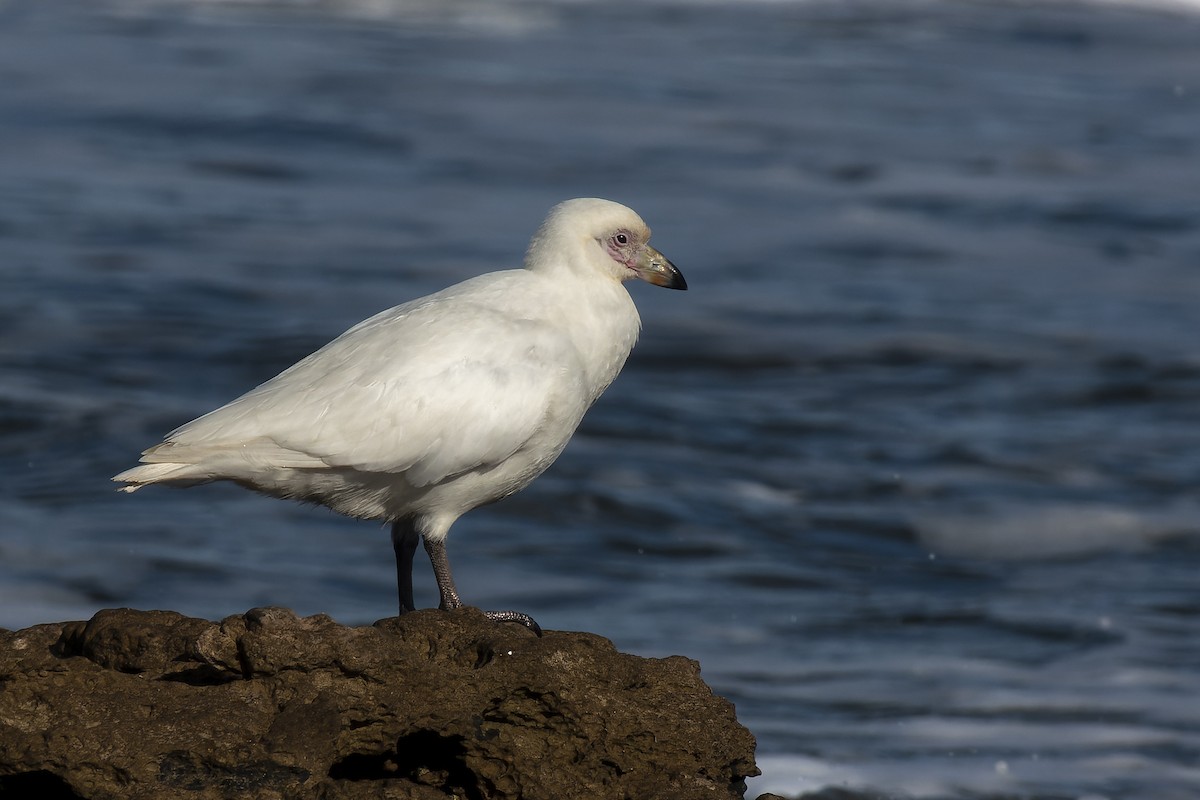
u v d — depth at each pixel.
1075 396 25.78
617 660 8.05
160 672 7.52
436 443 9.14
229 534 18.28
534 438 9.52
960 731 14.11
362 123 43.88
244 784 7.22
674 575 18.12
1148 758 13.65
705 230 35.44
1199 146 46.78
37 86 45.41
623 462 21.80
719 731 8.09
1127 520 20.44
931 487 21.47
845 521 20.23
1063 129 48.41
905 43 62.59
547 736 7.90
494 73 52.03
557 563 18.28
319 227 33.84
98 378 23.67
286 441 8.95
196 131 41.81
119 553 17.23
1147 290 32.34
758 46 60.38
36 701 7.32
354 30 58.66
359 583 16.98
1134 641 16.52
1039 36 65.19
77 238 31.50
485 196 37.38
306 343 25.97
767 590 17.80
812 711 14.45
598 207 9.90
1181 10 70.38
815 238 35.31
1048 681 15.50
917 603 17.53
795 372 26.50
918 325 29.19
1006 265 33.94
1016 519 20.38
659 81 52.47
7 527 17.88
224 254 31.27
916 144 45.31
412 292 29.30
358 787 7.55
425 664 7.67
